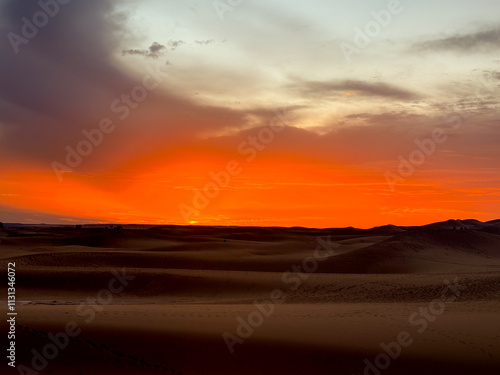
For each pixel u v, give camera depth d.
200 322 15.94
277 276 36.66
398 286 31.28
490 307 21.27
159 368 12.91
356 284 32.91
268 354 13.64
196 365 13.12
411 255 53.78
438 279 33.09
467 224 171.75
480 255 58.16
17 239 75.94
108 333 14.23
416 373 12.91
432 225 156.62
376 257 52.47
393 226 192.00
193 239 93.00
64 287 31.77
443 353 13.77
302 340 14.44
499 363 13.27
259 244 81.69
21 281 32.28
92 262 46.00
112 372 12.59
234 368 13.09
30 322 14.89
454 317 17.94
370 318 17.53
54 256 46.78
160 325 15.20
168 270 37.25
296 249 74.94
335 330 15.53
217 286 32.97
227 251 66.19
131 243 81.50
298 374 12.95
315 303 25.92
